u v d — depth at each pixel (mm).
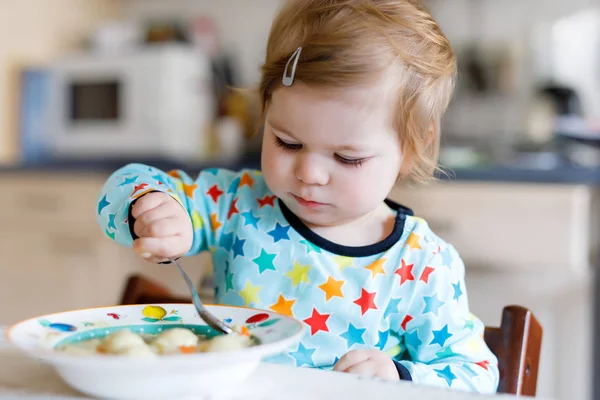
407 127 764
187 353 499
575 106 2605
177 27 2791
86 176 2293
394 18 770
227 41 2955
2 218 2404
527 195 1933
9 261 2410
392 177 776
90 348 514
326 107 705
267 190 884
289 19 786
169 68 2531
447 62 828
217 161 2248
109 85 2621
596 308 1898
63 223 2338
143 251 619
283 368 563
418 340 800
